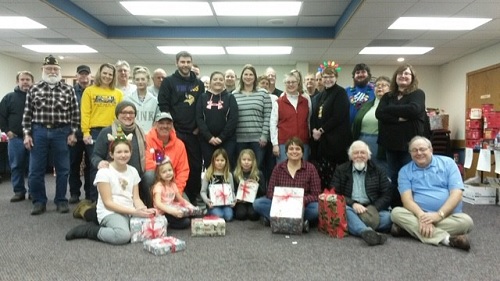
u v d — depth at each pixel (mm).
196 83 3596
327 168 3486
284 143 3518
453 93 8148
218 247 2527
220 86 3523
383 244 2615
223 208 3344
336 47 7000
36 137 3406
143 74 3635
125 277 1979
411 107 2924
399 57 7902
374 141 3395
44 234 2795
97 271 2061
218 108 3482
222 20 5918
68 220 3229
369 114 3441
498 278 2004
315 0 4953
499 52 6531
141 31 6359
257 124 3615
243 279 1964
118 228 2568
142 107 3658
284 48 7137
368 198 3021
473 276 2029
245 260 2264
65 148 3547
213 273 2047
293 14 5574
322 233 2912
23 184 4207
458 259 2312
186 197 3410
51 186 5285
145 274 2023
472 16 5066
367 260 2277
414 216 2754
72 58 8492
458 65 7949
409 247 2555
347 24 5449
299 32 6309
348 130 3391
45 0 4676
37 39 6711
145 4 5195
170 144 3250
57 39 6672
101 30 6172
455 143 7867
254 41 6559
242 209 3369
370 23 5395
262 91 3711
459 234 2623
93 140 3584
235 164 3631
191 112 3537
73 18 5328
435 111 7875
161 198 2963
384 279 1980
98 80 3639
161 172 3016
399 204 3174
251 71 3658
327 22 6023
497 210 4047
